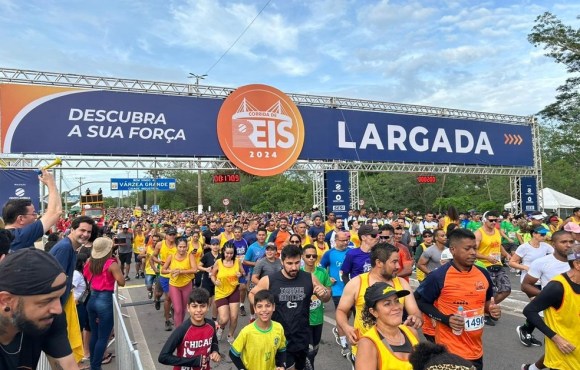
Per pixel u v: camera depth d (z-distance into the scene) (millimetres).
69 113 12031
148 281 10117
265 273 5574
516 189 20609
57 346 2139
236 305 6465
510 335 6328
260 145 14250
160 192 80312
